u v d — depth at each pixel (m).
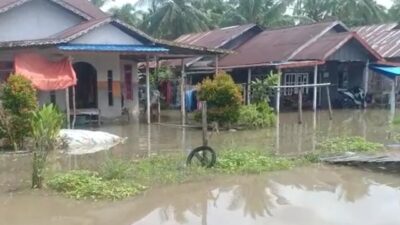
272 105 27.62
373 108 28.25
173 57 24.48
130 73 23.41
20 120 14.17
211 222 8.22
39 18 21.83
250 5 43.78
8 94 14.23
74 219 8.38
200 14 42.47
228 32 31.92
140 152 14.15
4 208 8.91
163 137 17.08
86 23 20.94
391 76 27.05
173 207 9.02
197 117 19.48
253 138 16.73
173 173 11.10
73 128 18.44
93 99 21.59
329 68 29.25
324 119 22.73
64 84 17.61
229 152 13.02
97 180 10.17
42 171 10.19
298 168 12.06
